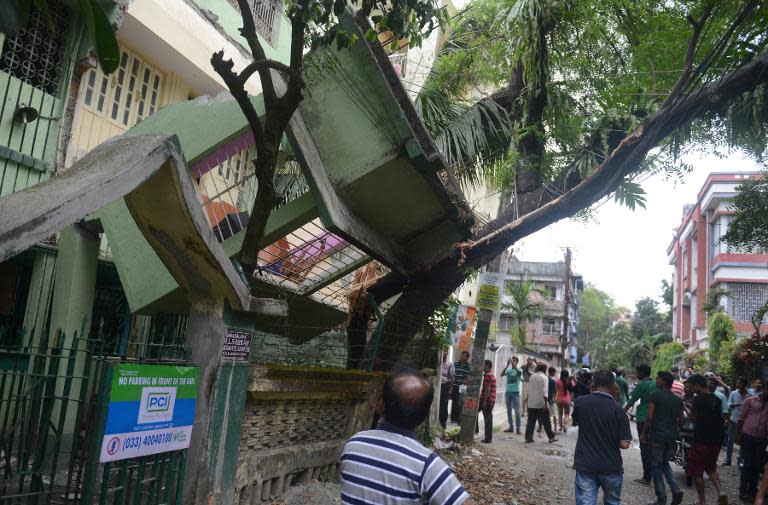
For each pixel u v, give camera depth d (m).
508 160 9.61
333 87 7.30
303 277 9.58
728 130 8.65
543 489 9.30
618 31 9.16
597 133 9.39
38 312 7.71
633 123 8.70
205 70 10.39
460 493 2.41
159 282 7.16
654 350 65.31
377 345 8.35
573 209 7.89
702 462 8.61
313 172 6.81
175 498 4.67
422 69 14.04
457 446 11.78
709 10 7.03
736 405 14.02
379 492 2.44
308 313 10.25
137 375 4.15
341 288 11.19
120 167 3.99
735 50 7.47
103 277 9.27
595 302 87.50
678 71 8.46
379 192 7.64
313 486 6.48
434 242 8.77
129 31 9.14
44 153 7.82
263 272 8.86
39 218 3.36
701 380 8.85
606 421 6.00
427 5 5.45
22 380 4.06
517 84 10.27
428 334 11.83
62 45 8.06
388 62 6.98
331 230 6.94
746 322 36.00
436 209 8.15
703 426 8.65
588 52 9.29
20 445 3.98
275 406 6.03
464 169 10.32
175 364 4.66
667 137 8.71
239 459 5.44
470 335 17.14
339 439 7.28
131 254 7.34
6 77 7.25
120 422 4.00
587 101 9.56
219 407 5.07
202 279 5.07
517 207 9.51
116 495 4.10
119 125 9.38
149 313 7.35
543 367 14.96
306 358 10.80
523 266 61.28
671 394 8.52
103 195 3.79
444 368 16.39
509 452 12.50
